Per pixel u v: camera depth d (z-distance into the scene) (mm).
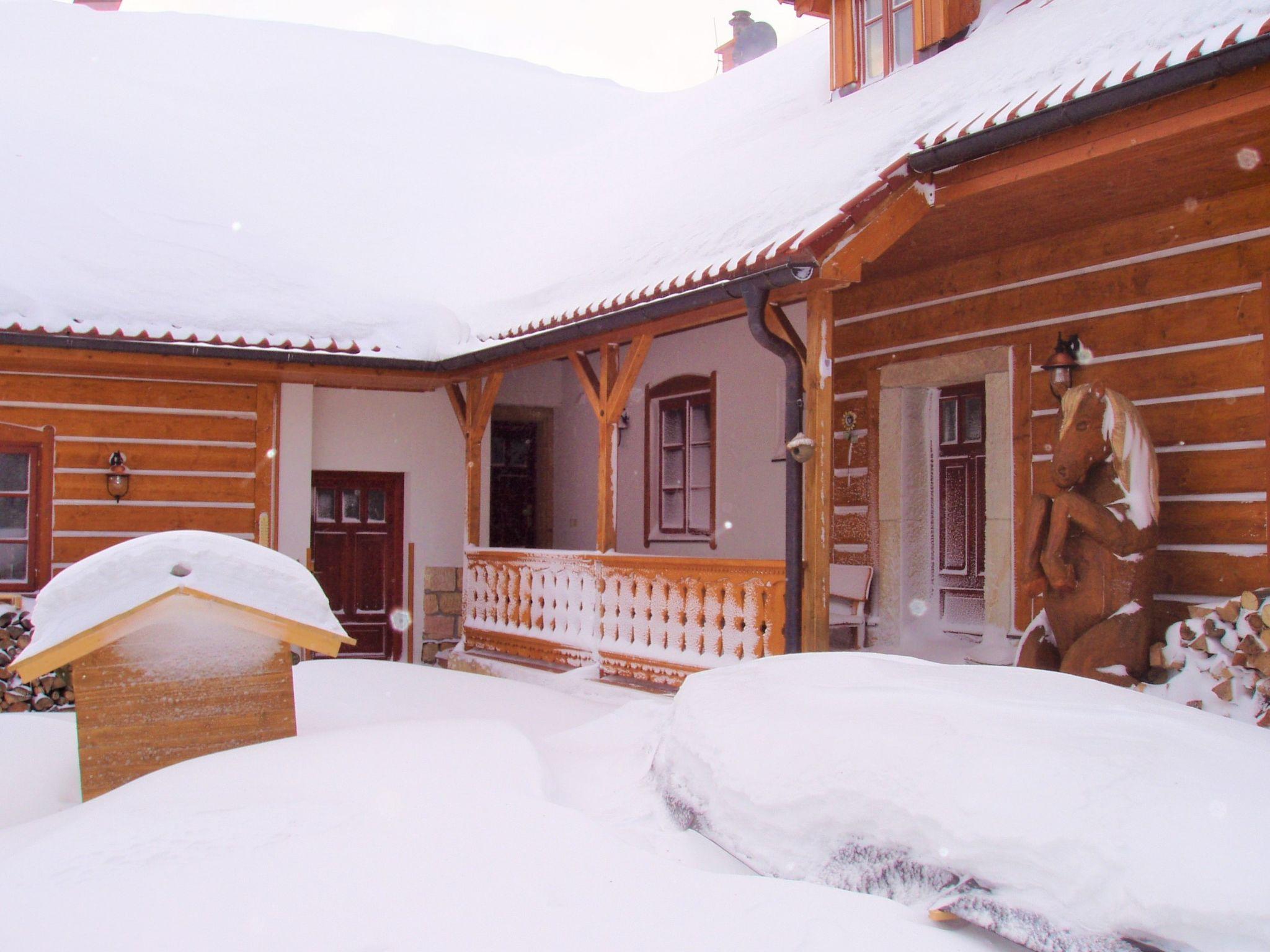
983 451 9273
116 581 5516
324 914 3281
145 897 3439
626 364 8875
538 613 10266
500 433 14633
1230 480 6691
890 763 3783
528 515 14781
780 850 3920
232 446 11250
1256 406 6578
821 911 3236
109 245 11250
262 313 11062
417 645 12227
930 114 7328
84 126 14570
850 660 4934
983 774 3520
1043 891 3148
